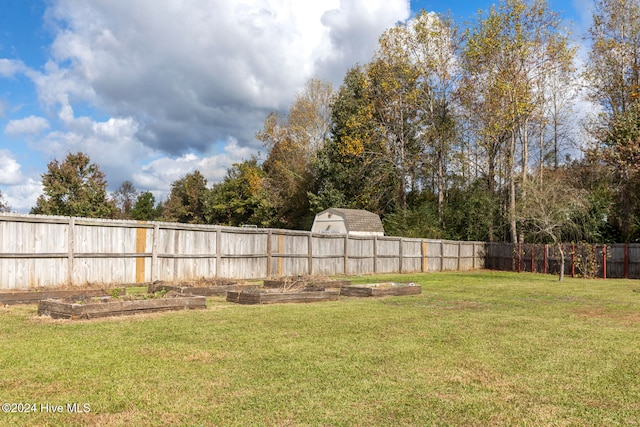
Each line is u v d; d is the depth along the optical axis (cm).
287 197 5231
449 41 3662
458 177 4169
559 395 480
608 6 3058
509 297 1390
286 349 646
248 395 462
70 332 723
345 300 1247
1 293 1053
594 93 3183
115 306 882
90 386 476
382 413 423
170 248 1550
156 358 585
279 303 1140
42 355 582
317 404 441
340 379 517
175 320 852
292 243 1970
